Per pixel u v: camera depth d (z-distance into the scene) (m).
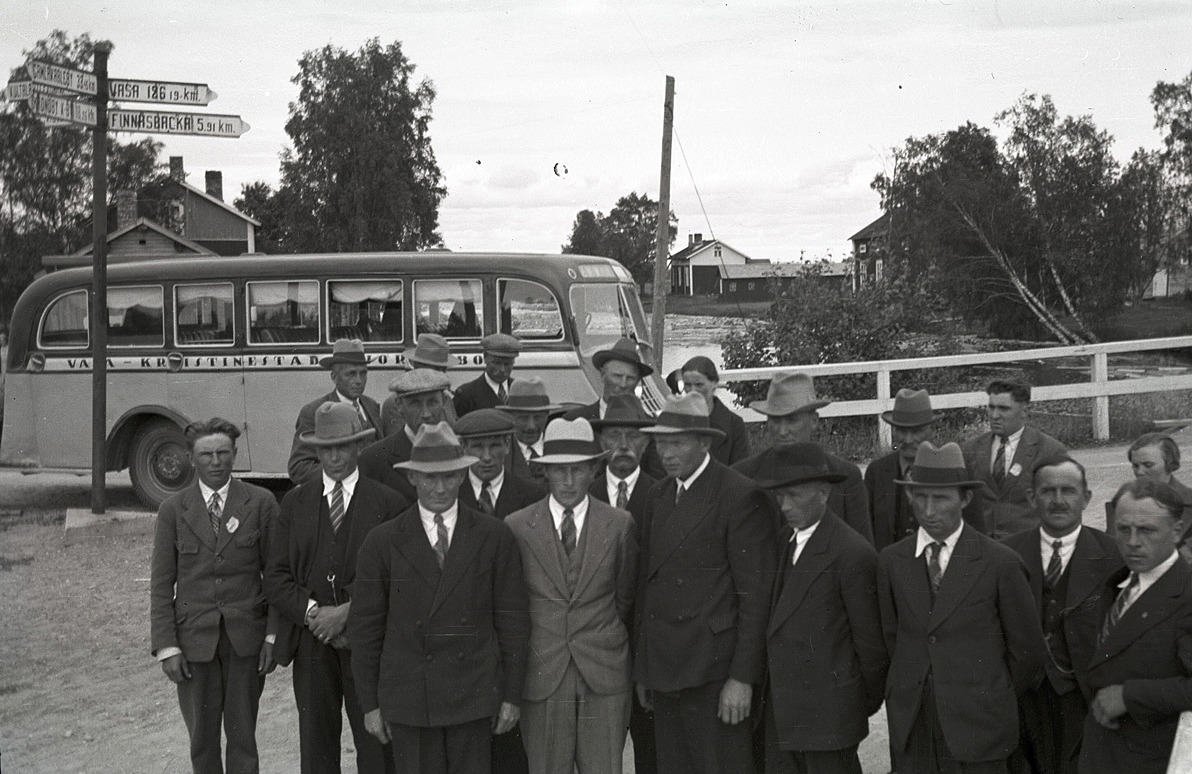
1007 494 5.81
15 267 28.92
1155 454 5.15
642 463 6.59
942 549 4.71
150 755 6.22
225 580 5.69
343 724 7.07
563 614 5.24
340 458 5.57
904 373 14.17
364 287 13.62
